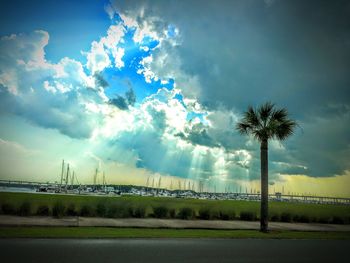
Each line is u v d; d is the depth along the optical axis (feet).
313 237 77.41
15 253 40.06
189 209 101.96
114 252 44.06
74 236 56.90
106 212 91.20
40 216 83.15
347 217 123.44
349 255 51.93
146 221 87.10
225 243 59.88
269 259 45.42
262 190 85.81
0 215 80.23
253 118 90.27
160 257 42.45
